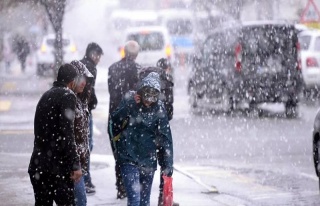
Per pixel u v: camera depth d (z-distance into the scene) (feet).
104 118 119.85
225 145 92.99
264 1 182.60
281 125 110.01
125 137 50.70
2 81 188.55
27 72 216.33
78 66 51.01
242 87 120.06
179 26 224.94
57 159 45.19
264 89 119.03
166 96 60.64
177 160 83.66
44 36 206.90
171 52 175.83
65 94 45.19
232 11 185.68
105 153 88.58
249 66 119.65
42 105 45.44
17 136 100.12
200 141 96.32
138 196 50.44
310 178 73.20
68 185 45.50
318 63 138.72
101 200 62.64
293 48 118.83
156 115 50.62
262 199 64.28
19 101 142.31
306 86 137.69
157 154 51.47
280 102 119.14
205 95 127.95
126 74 65.00
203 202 62.44
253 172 76.59
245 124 111.55
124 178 50.70
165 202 49.42
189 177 72.08
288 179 72.79
